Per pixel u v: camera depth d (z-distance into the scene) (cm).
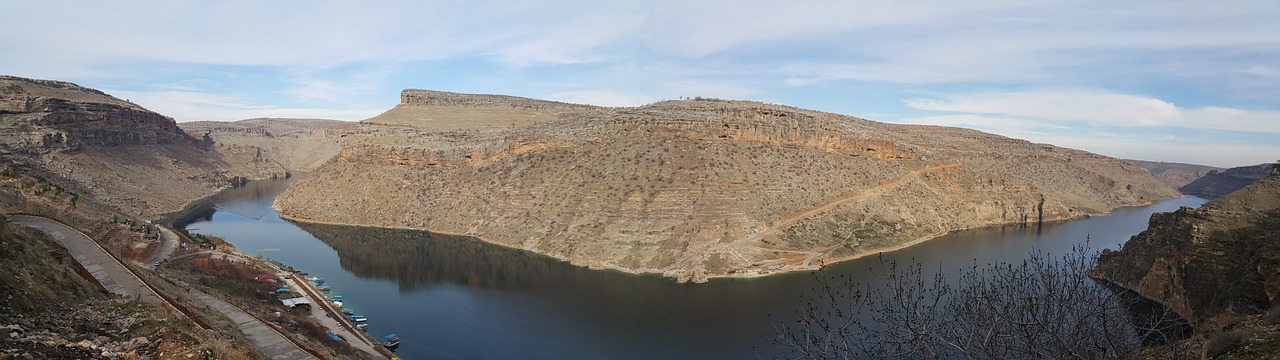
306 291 6250
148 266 5750
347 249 9131
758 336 5109
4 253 2714
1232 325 3366
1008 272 2461
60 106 15312
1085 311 1702
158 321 2545
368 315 5791
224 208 13875
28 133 13075
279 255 8612
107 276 3981
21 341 1911
